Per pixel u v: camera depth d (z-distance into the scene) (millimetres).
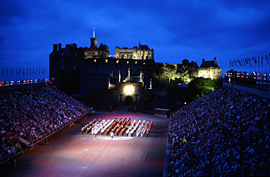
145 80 139125
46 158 40344
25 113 54875
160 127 67188
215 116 47219
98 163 37969
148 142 50688
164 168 34594
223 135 34750
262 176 19906
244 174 21562
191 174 27297
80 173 33969
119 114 92188
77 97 107438
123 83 112688
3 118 46625
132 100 112312
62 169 35438
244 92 52562
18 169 35406
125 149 45594
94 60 133500
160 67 145500
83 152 43656
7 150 36281
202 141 36969
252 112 36969
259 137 27531
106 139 53062
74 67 137875
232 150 28078
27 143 42969
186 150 36406
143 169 35406
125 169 35469
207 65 157500
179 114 69875
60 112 68188
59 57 136750
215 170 25406
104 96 111688
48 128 53562
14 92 64250
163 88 133125
